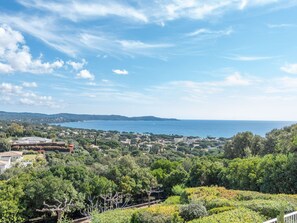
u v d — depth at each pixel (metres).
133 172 42.56
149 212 14.78
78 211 35.81
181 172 44.41
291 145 30.09
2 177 47.53
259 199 15.77
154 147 117.88
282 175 23.81
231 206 13.93
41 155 88.44
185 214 13.52
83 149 104.19
